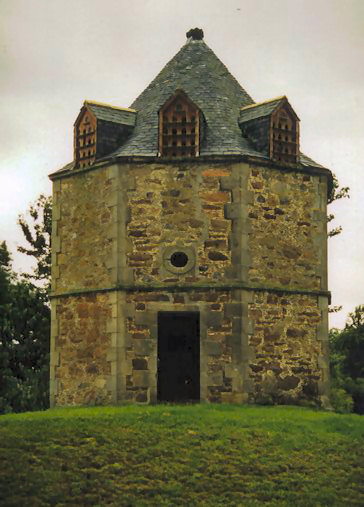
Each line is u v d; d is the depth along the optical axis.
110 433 12.88
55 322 17.53
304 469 11.93
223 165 16.77
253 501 10.95
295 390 16.59
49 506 10.76
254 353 16.27
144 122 18.03
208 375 16.12
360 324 37.06
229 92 18.94
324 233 17.56
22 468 11.66
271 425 13.48
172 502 10.88
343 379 35.53
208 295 16.36
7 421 13.49
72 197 17.73
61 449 12.27
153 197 16.73
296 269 17.09
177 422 13.43
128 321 16.34
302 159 17.78
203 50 19.66
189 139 16.92
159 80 19.27
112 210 16.84
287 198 17.23
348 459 12.31
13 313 24.77
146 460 11.98
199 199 16.66
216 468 11.79
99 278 16.86
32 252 28.84
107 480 11.40
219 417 13.84
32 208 29.12
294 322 16.84
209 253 16.48
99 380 16.48
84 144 17.73
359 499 11.14
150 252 16.58
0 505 10.73
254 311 16.41
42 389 24.14
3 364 24.34
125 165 16.89
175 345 20.06
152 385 16.16
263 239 16.78
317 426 13.69
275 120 17.34
